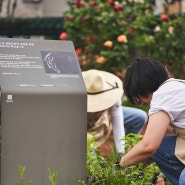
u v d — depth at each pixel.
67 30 11.51
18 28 15.45
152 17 11.85
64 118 3.86
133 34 11.41
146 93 4.21
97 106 5.75
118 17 11.30
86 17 11.26
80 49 11.43
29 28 15.28
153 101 4.05
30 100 3.77
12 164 3.77
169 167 4.32
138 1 11.71
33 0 17.31
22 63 3.88
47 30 15.30
